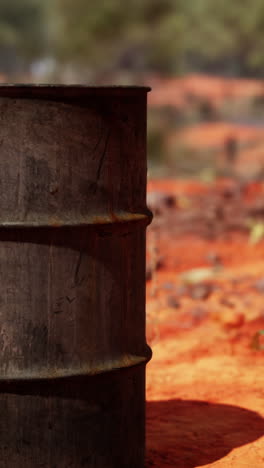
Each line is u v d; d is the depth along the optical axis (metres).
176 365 7.38
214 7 35.38
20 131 4.51
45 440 4.65
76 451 4.71
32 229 4.53
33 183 4.54
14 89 4.46
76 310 4.65
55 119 4.54
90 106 4.61
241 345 7.95
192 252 11.55
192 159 23.56
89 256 4.66
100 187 4.68
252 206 13.74
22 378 4.57
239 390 6.70
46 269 4.58
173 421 6.03
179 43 35.38
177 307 9.14
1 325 4.57
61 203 4.59
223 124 29.34
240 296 9.62
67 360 4.65
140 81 34.94
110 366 4.75
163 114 30.58
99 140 4.66
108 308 4.75
